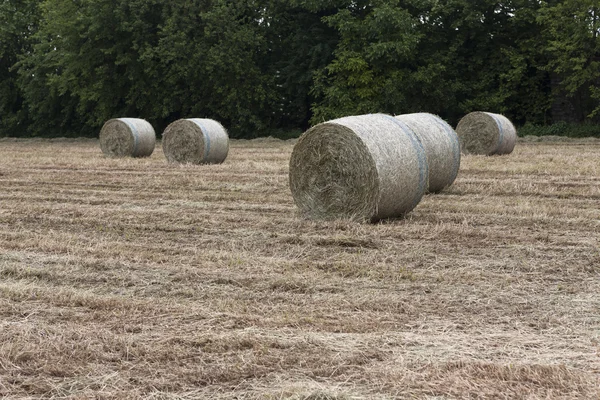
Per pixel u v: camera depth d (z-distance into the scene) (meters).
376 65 34.41
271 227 9.86
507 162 18.92
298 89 37.44
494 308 6.20
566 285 6.88
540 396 4.38
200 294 6.64
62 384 4.65
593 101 34.34
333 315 5.98
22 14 42.84
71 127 42.88
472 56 35.94
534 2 34.81
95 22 35.94
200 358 5.02
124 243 8.83
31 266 7.70
